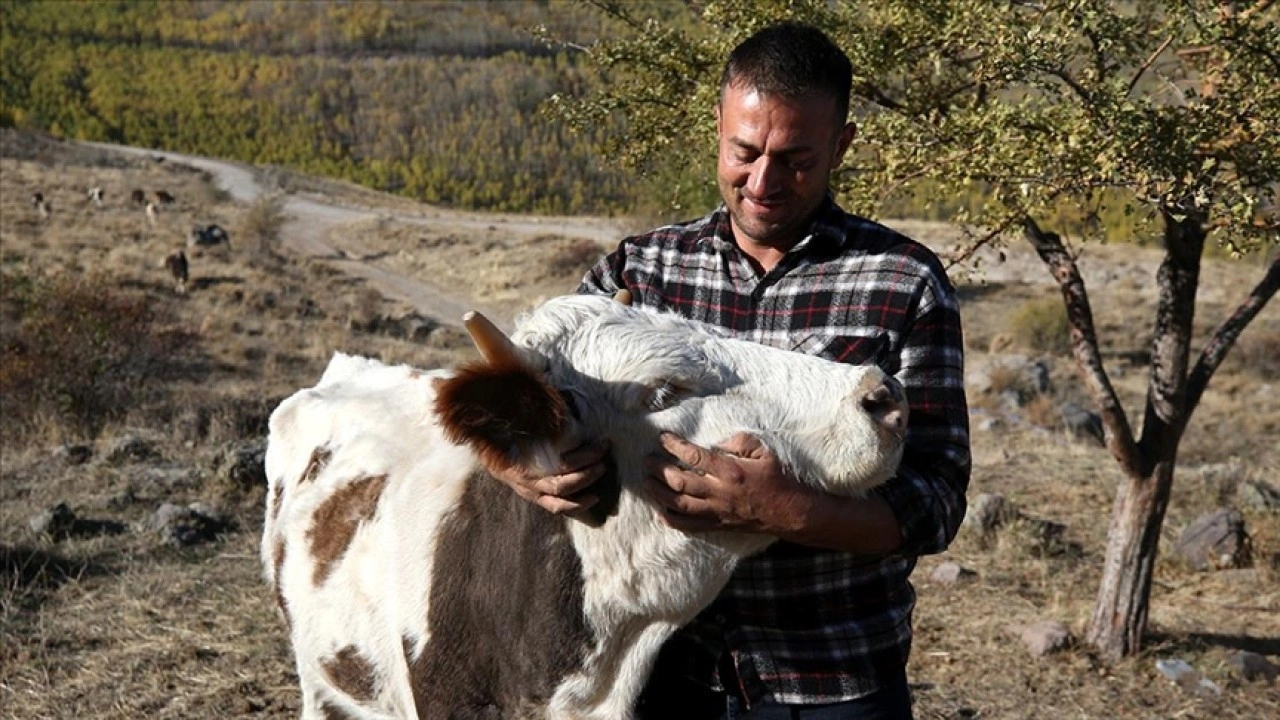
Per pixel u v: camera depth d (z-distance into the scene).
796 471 2.11
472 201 86.31
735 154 2.31
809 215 2.39
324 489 3.26
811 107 2.24
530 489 2.18
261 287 25.20
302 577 3.23
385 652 2.92
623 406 2.17
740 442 2.07
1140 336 24.22
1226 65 4.34
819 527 2.07
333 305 23.88
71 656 5.65
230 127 110.25
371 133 108.06
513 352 2.10
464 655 2.57
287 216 47.41
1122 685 5.89
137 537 7.39
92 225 33.94
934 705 5.64
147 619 6.12
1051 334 22.45
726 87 2.33
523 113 106.25
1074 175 4.25
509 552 2.46
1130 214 4.29
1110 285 30.42
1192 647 6.36
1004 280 30.84
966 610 6.81
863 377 2.14
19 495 8.30
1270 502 9.27
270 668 5.62
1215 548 7.82
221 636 5.94
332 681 3.18
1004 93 5.45
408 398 3.46
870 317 2.33
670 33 5.23
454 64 124.50
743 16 4.75
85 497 8.20
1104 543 8.17
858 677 2.37
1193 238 5.53
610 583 2.29
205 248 30.91
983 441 11.89
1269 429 16.00
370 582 2.94
